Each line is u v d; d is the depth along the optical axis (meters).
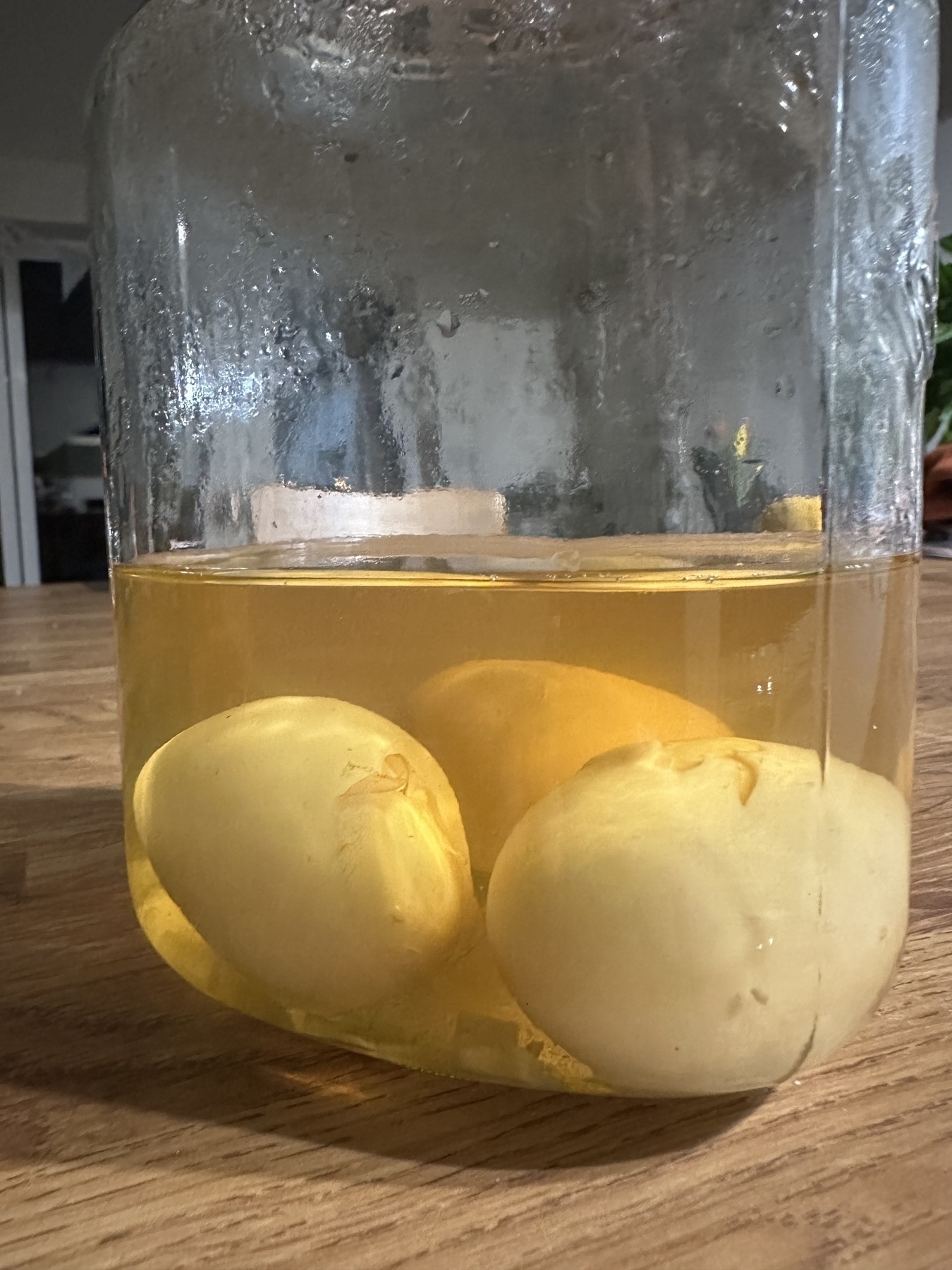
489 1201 0.11
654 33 0.18
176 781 0.13
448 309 0.20
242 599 0.14
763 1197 0.11
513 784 0.12
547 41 0.19
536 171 0.20
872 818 0.13
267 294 0.19
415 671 0.13
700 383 0.18
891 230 0.14
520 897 0.12
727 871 0.11
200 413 0.18
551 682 0.12
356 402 0.19
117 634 0.17
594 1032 0.11
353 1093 0.13
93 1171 0.12
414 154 0.20
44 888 0.20
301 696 0.14
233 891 0.13
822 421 0.14
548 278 0.20
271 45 0.18
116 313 0.18
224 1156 0.12
